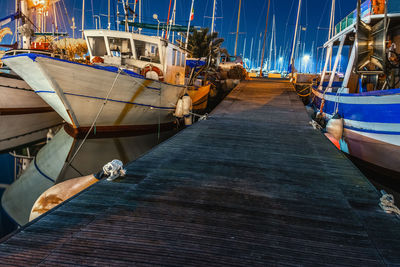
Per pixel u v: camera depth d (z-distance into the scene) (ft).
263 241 6.63
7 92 40.70
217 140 18.42
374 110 20.57
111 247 6.08
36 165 22.43
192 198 9.06
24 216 13.69
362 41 23.04
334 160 14.24
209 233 6.89
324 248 6.43
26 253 5.74
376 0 24.47
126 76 28.45
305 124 25.18
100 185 9.89
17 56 25.11
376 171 22.43
